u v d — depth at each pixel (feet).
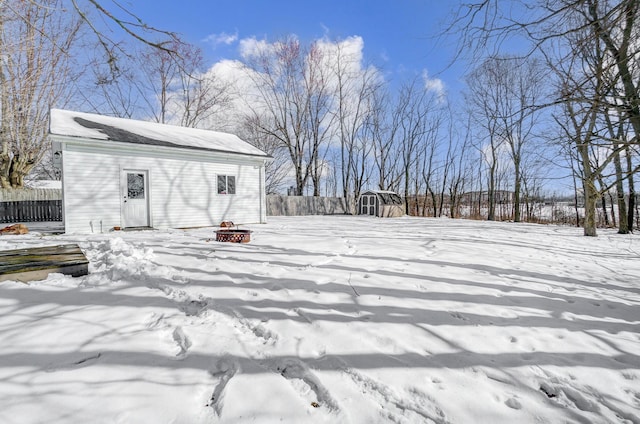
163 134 36.35
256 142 84.69
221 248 18.54
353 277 12.62
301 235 26.22
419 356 6.94
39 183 74.54
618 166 37.37
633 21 9.89
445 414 5.19
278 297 10.18
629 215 41.04
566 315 9.72
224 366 6.37
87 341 6.94
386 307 9.62
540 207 75.56
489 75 48.16
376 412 5.18
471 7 10.85
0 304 8.66
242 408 5.09
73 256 12.81
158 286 10.86
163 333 7.60
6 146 48.57
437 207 96.22
